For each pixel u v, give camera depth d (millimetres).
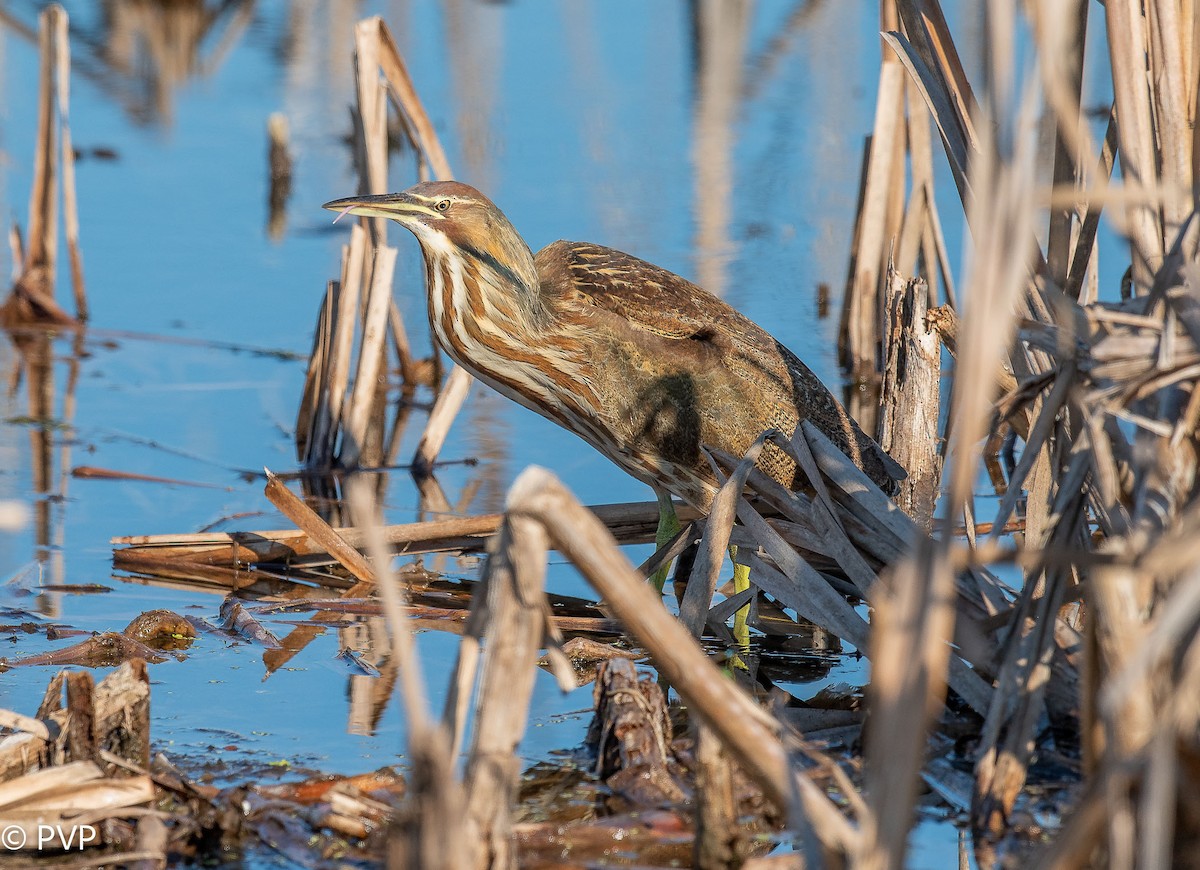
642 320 11070
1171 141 6938
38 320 16297
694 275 17188
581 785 7414
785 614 10375
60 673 7262
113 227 19281
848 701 8500
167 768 7074
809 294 16891
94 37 28484
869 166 14484
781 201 20031
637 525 11719
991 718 6992
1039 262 8039
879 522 8500
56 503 11984
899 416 10000
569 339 11070
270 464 13102
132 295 17219
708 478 11023
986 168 4332
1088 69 21984
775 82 25500
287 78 26203
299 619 9875
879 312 14844
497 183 20188
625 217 18969
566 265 11492
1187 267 6164
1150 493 6109
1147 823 4309
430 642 9531
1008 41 4320
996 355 4383
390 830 6105
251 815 6832
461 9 30516
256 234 19188
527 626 5379
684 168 21188
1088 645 5926
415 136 13445
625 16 30375
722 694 5531
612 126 22984
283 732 8047
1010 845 6590
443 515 11945
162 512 11914
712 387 10930
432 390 15383
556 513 5328
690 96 24609
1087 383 6820
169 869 6496
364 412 13039
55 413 14047
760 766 5551
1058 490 7438
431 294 11320
